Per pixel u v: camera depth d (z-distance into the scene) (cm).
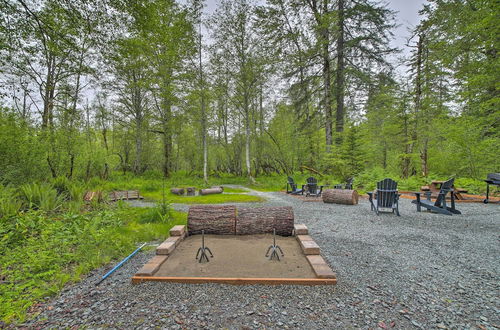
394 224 556
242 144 2720
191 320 211
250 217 446
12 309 235
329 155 1507
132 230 508
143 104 2223
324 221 594
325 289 261
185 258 343
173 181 1836
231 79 1706
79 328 205
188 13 1616
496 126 1120
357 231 499
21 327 211
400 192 1152
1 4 611
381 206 672
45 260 341
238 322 207
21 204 595
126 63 1797
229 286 268
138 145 2175
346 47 1487
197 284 273
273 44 1633
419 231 494
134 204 909
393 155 1858
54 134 962
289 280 270
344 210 742
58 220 554
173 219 611
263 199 1023
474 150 1125
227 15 1515
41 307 242
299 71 1666
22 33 684
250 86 1695
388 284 273
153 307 233
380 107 1677
